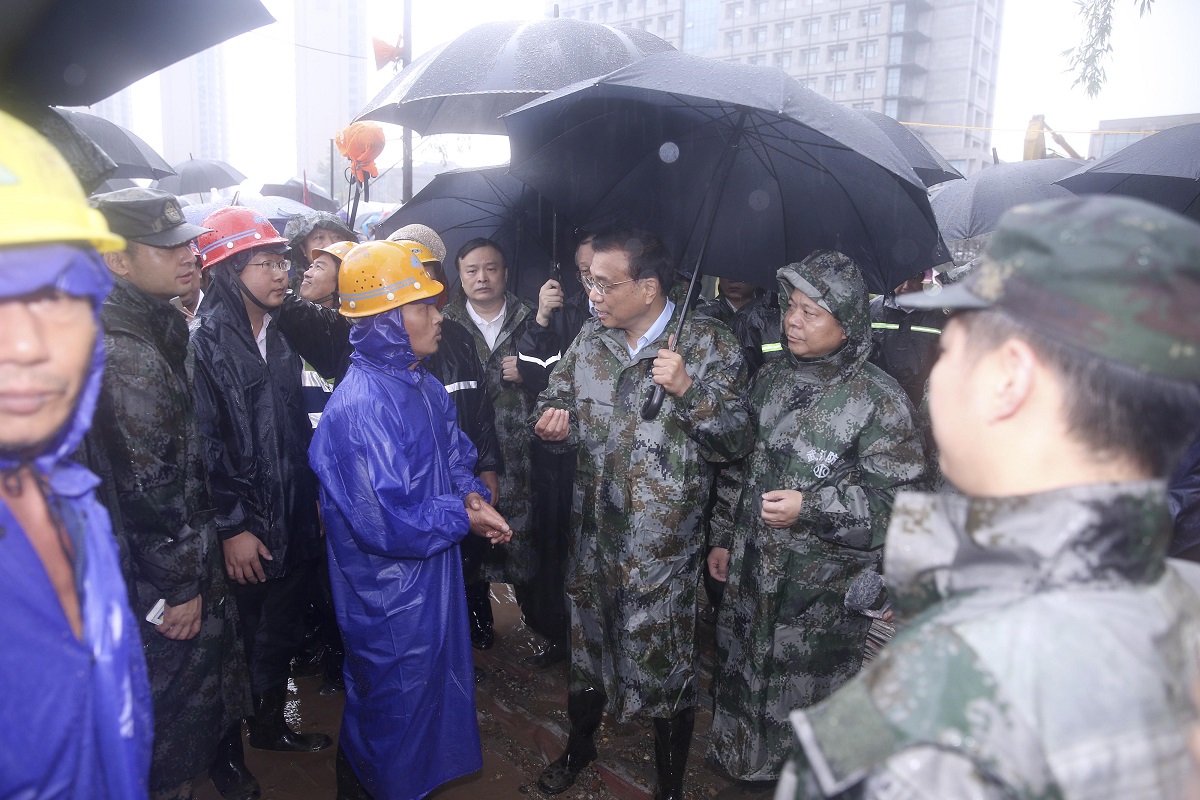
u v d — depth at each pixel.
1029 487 0.75
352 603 2.25
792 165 2.55
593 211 2.97
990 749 0.63
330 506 2.22
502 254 3.64
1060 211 0.74
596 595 2.57
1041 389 0.73
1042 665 0.66
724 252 2.79
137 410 1.91
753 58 71.69
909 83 69.56
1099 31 7.47
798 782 0.75
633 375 2.52
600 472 2.52
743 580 2.45
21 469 0.85
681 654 2.47
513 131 2.68
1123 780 0.64
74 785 0.87
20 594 0.81
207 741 2.27
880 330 3.94
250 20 1.69
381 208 9.68
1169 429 0.71
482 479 3.29
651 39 3.76
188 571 2.02
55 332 0.79
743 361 2.55
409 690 2.22
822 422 2.27
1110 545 0.70
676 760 2.54
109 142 5.35
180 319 2.24
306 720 3.17
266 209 5.32
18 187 0.76
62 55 1.63
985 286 0.77
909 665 0.70
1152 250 0.67
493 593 4.43
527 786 2.74
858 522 2.16
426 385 2.43
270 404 2.73
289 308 2.98
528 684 3.42
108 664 0.90
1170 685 0.69
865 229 2.56
